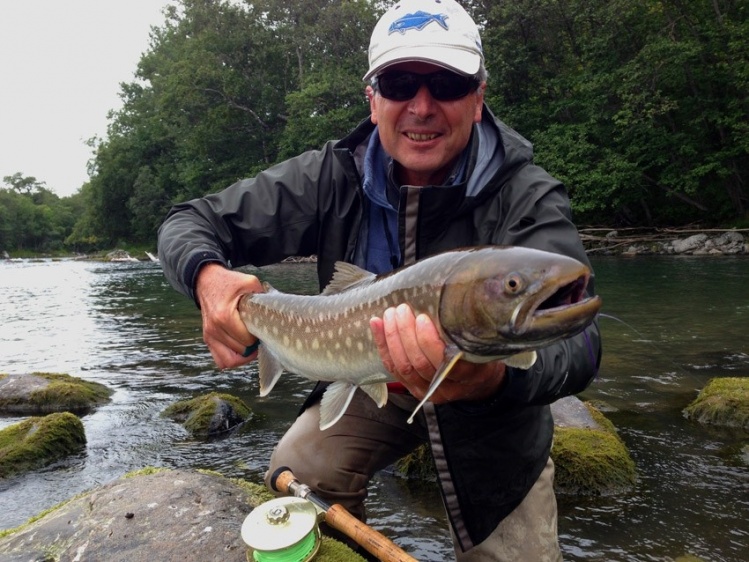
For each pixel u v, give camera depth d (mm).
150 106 60562
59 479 5680
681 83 29406
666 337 10406
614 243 29469
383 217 3693
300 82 41062
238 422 7066
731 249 25938
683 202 31844
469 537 3191
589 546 4152
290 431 3721
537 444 3252
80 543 3061
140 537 3061
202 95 43250
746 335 10352
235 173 45125
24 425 6430
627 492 4891
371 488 5199
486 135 3408
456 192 3186
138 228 59969
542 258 2016
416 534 4422
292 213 3838
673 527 4340
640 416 6668
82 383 8547
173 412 7355
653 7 28828
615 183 27453
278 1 40688
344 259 3811
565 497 4887
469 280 2113
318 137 37781
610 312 12891
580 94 31250
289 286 20656
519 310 1989
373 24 39094
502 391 2369
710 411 6457
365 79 3535
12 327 14992
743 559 3904
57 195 146000
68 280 30938
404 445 3703
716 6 28438
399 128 3350
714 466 5328
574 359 2574
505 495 3209
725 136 30172
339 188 3748
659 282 17234
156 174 59219
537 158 30047
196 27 43281
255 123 44844
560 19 31375
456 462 3111
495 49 31703
